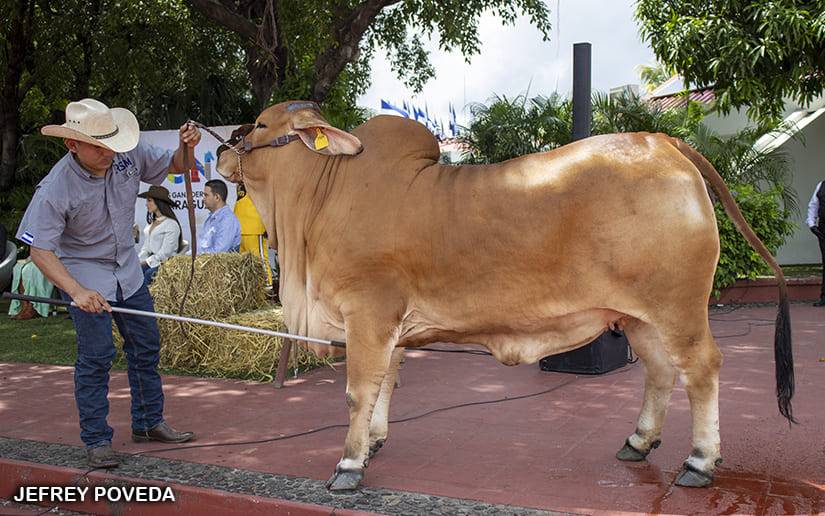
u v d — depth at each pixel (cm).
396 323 401
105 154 443
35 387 657
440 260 394
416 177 403
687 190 373
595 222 372
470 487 403
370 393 401
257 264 762
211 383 664
